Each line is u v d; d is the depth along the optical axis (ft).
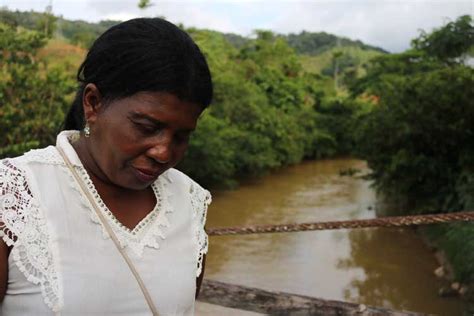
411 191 47.62
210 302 10.37
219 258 38.75
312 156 101.91
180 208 3.49
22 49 33.73
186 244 3.42
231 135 66.74
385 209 53.21
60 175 3.11
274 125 82.07
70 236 3.00
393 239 43.47
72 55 60.59
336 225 9.45
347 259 38.78
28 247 2.90
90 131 3.12
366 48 352.69
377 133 47.32
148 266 3.18
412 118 44.86
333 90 126.62
